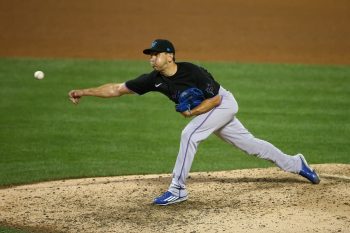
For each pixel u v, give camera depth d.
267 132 43.16
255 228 25.73
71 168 36.44
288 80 55.72
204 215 27.39
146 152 39.69
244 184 31.55
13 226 26.73
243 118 45.94
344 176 32.75
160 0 86.94
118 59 62.47
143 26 75.25
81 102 49.75
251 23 77.19
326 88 53.50
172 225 26.39
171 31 73.44
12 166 36.91
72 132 43.31
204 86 27.73
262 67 59.94
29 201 29.80
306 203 28.50
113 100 50.41
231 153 40.19
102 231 25.98
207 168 36.59
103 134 43.00
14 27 74.12
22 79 55.44
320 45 68.94
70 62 61.12
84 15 79.25
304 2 87.12
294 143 41.16
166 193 28.73
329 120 45.75
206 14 80.69
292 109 48.03
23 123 45.03
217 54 64.88
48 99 50.28
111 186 31.75
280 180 32.06
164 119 46.16
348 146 40.66
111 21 76.94
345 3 86.56
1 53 64.56
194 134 28.34
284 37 71.88
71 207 28.84
